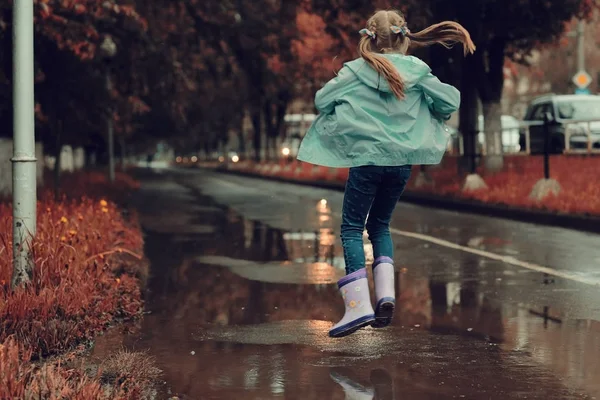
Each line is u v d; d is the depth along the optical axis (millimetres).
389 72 6406
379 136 6496
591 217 20500
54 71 23391
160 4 25609
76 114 26062
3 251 11000
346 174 47938
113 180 47312
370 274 13273
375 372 7422
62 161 57031
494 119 32094
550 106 35188
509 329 9172
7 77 20422
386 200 6816
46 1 18469
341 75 6566
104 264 12070
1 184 24781
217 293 11883
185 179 65500
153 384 7121
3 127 24375
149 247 17734
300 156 6664
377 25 6734
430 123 6688
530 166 31141
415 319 9773
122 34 24156
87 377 6906
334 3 29562
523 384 7012
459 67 34281
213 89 48094
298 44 50938
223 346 8523
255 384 7086
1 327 8367
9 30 19469
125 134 51938
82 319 9242
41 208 16547
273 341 8711
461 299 11070
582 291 11492
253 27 28984
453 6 29656
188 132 97062
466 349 8250
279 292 11875
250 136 100438
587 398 6617
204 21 27844
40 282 9773
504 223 22234
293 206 30562
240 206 30938
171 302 11188
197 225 22938
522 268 13758
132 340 8891
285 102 67875
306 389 6918
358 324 6688
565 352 8109
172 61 26531
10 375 6027
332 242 18359
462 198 28766
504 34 30250
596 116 34375
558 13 29531
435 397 6672
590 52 61750
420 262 14625
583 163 29656
